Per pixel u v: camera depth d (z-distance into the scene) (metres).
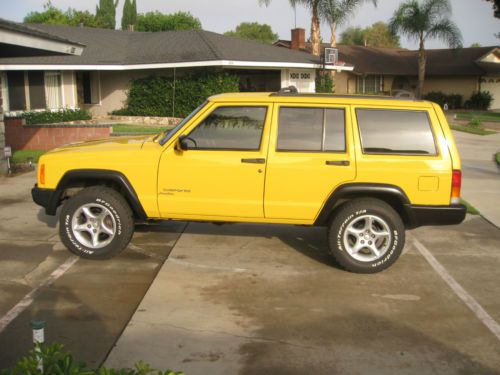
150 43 27.05
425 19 38.38
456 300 5.53
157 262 6.50
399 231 6.08
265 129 6.15
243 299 5.46
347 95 6.38
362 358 4.34
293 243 7.37
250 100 6.20
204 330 4.77
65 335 4.62
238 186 6.16
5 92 20.94
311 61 27.31
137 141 6.92
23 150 16.02
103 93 26.39
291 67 26.05
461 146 20.39
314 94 6.34
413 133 6.14
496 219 8.80
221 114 6.23
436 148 6.10
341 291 5.71
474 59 45.03
